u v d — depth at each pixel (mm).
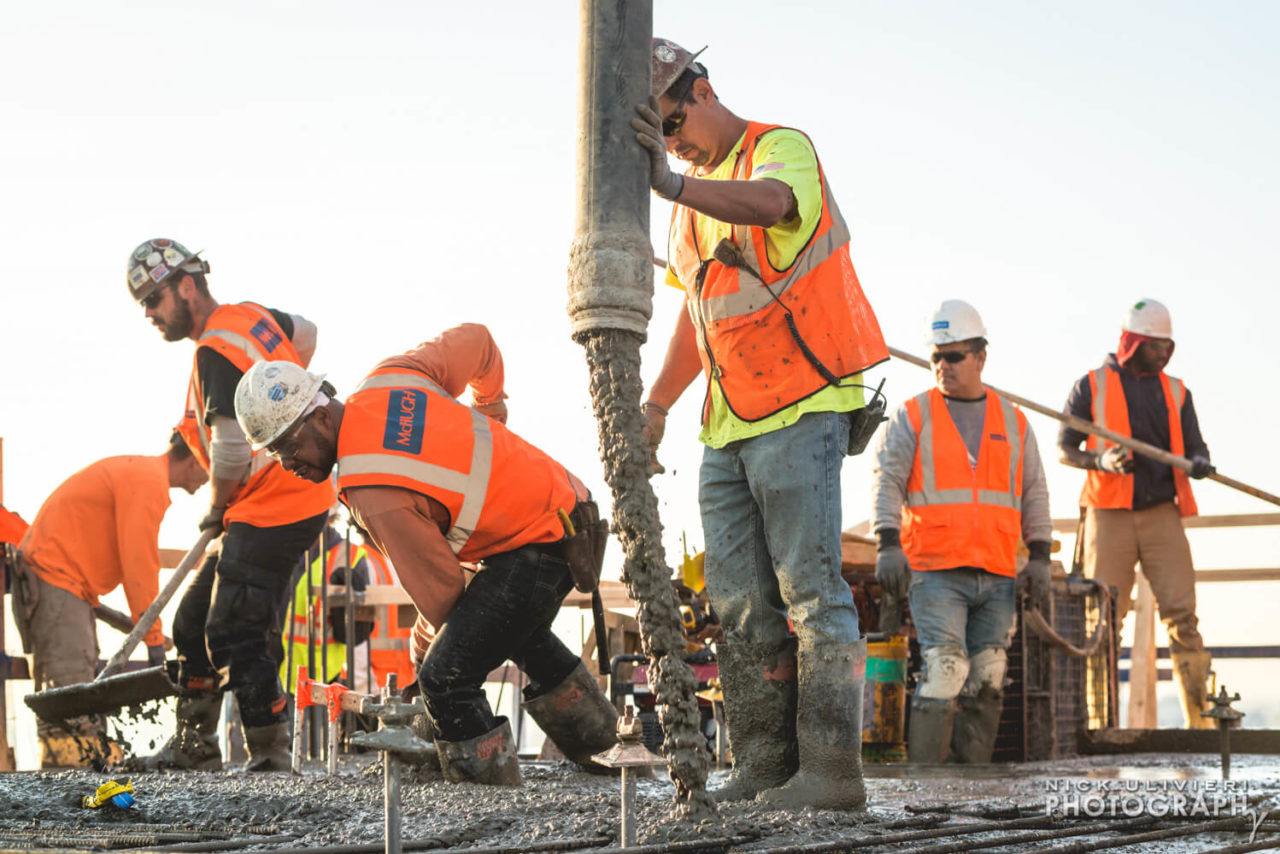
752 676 6215
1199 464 14672
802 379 5883
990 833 5160
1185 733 13328
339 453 6387
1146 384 15172
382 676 13523
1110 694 13945
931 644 11664
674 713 4820
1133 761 12016
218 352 8836
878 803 6426
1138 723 16359
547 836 4863
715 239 6086
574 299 4824
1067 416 14461
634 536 4805
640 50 4867
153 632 12594
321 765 9500
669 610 4820
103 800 5941
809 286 5914
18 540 12688
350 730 11273
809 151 5922
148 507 12453
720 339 6062
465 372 7070
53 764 9414
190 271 9492
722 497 6266
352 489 6328
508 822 5250
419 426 6418
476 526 6559
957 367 11852
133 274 9414
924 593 11719
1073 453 15250
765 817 5363
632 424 4801
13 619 12531
